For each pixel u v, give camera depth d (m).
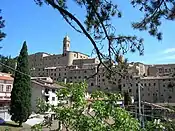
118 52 7.61
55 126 5.74
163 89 68.69
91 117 5.34
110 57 7.63
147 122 6.31
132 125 5.28
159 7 7.64
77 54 109.94
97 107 5.27
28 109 34.75
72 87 5.64
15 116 33.75
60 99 5.66
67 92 5.58
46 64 114.38
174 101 67.00
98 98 5.62
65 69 98.56
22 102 34.53
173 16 7.63
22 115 33.84
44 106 5.82
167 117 8.45
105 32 7.46
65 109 5.45
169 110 10.19
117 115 5.27
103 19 7.30
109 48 7.56
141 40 7.66
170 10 7.61
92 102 5.50
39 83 48.12
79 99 5.49
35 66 115.94
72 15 6.96
